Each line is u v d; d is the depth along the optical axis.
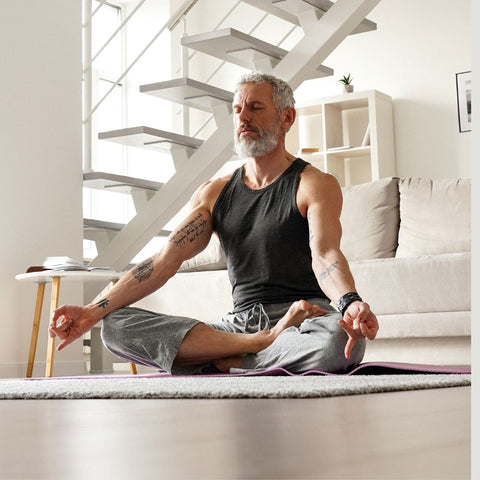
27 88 3.96
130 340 2.31
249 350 2.23
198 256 4.37
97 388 1.43
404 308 3.61
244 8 7.54
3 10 3.87
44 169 4.02
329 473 0.32
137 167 7.61
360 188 4.30
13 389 1.50
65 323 2.31
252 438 0.51
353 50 7.00
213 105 4.60
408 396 1.12
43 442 0.51
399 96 6.79
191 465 0.36
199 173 4.54
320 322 2.14
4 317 3.77
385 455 0.38
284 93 2.51
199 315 4.29
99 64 7.60
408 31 6.79
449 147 6.60
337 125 7.02
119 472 0.34
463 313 3.47
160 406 1.00
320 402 1.00
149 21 7.62
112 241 4.66
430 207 4.05
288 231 2.40
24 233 3.89
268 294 2.41
